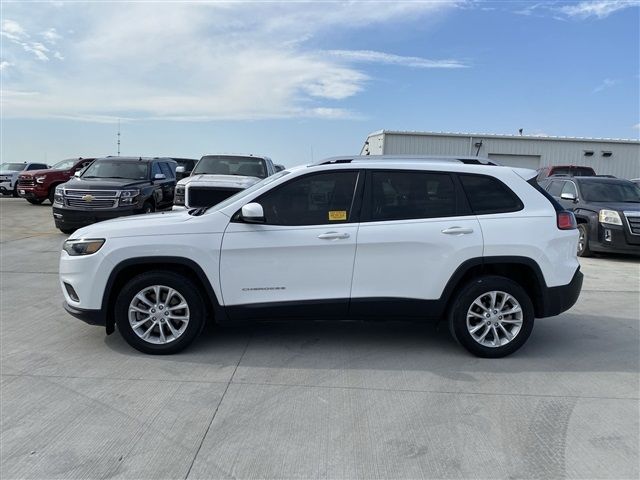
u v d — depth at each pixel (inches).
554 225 187.8
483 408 148.5
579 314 250.8
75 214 470.3
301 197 185.0
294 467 118.2
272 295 182.7
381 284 183.5
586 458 123.6
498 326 187.6
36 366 174.4
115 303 185.5
